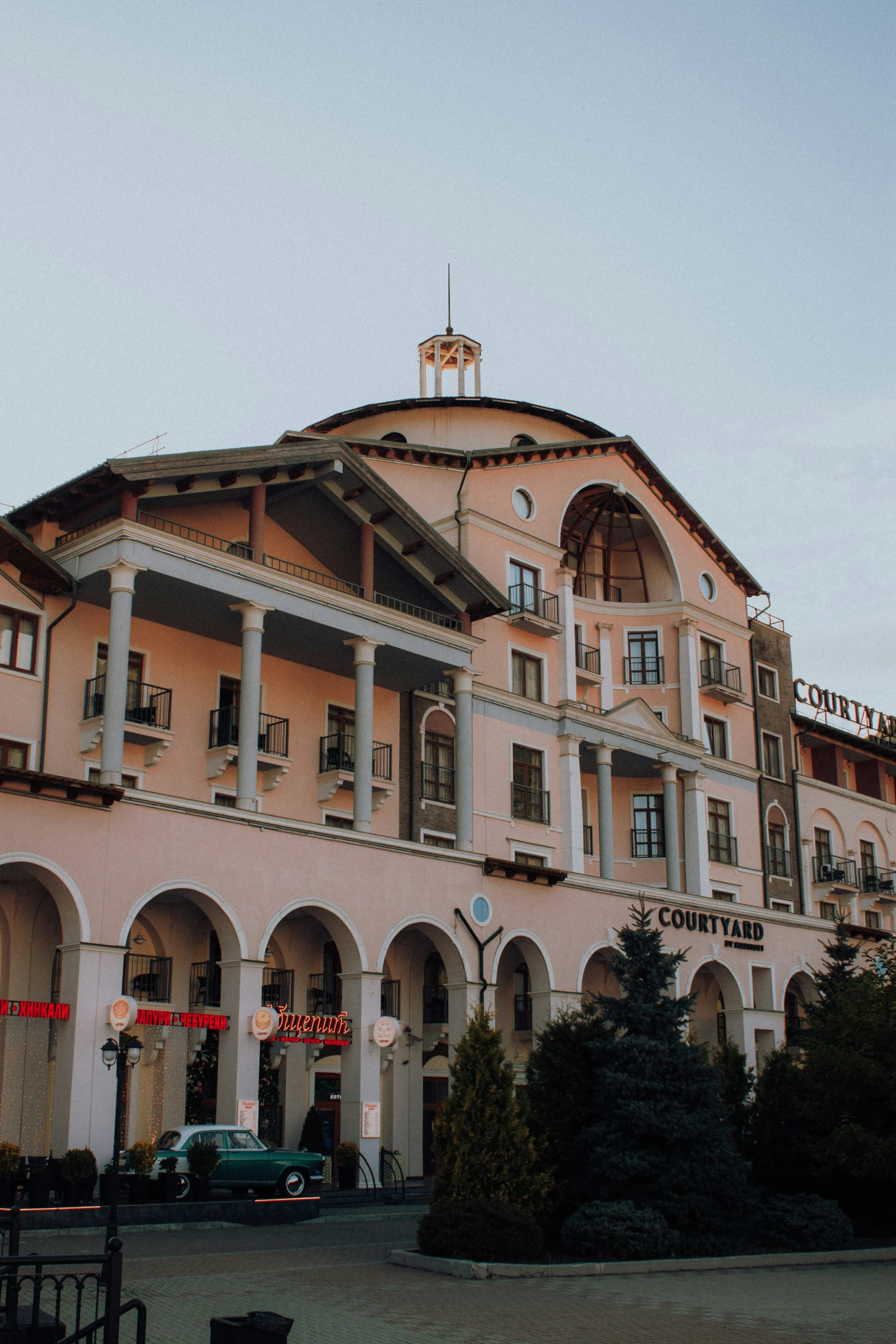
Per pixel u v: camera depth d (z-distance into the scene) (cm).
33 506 2867
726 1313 1514
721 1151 2123
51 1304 1424
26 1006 2262
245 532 3219
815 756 5478
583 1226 1966
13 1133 2720
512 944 3722
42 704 2812
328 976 3297
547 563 4131
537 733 3947
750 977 3959
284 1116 3138
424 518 3916
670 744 4322
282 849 2730
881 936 4450
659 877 4350
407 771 3556
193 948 3086
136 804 2486
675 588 4634
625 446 4441
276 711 3300
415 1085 3381
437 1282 1689
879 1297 1673
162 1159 2323
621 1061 2167
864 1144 2394
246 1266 1762
